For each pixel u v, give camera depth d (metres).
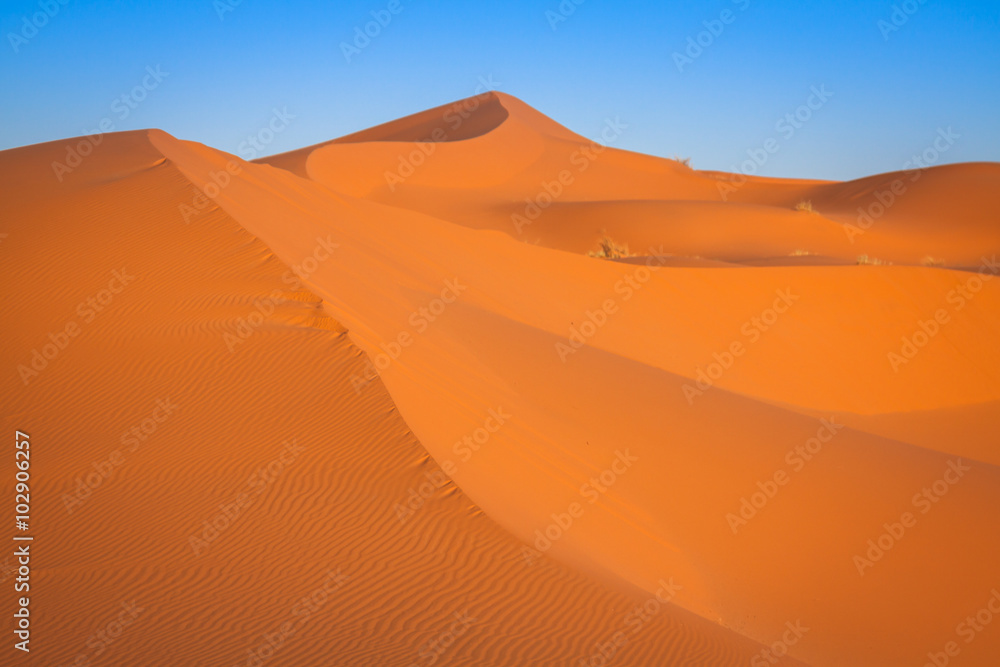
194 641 5.75
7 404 9.94
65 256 14.27
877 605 9.30
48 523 7.41
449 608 6.21
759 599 9.22
